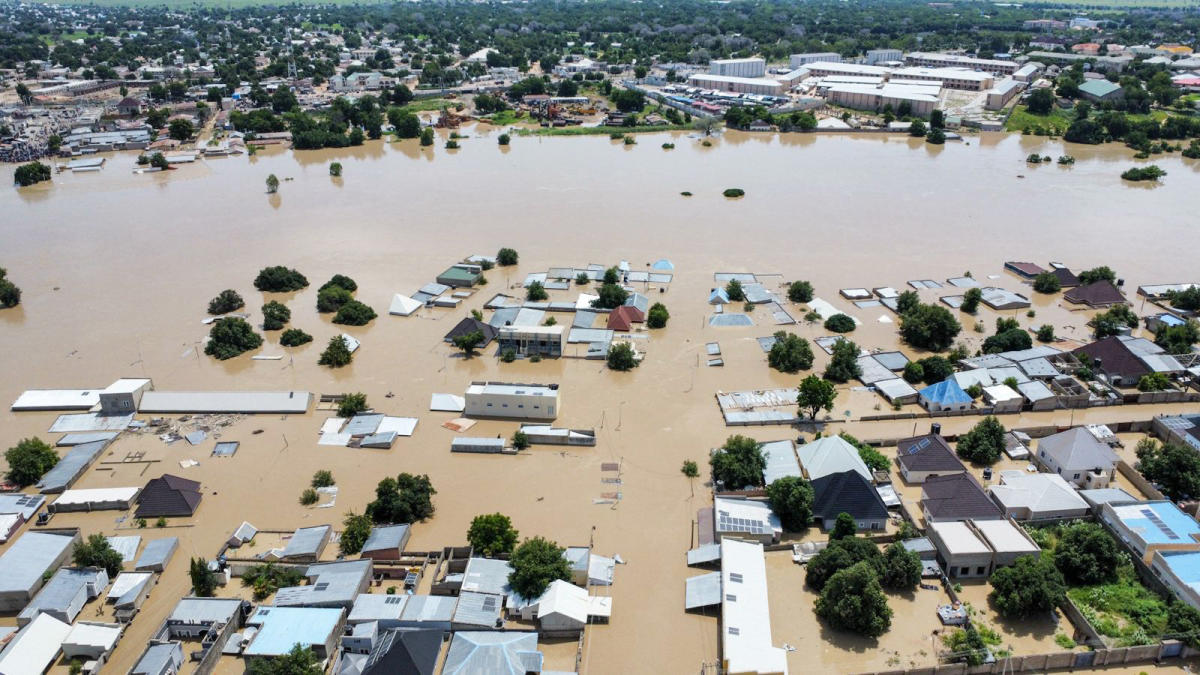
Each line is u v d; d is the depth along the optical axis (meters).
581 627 74.88
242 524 89.38
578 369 127.50
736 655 70.19
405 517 90.38
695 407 115.88
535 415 112.44
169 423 113.12
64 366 129.62
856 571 74.75
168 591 81.69
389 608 75.75
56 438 109.94
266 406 115.62
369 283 162.50
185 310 150.75
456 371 127.38
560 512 93.00
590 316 144.38
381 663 68.69
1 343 137.75
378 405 117.25
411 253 179.00
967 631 72.81
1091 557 79.62
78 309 151.50
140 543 88.38
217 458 104.75
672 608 78.56
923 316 134.12
